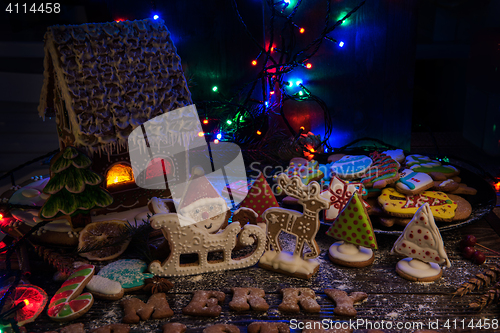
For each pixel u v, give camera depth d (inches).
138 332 59.6
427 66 166.6
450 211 77.2
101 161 78.5
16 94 183.3
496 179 101.5
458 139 146.4
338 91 120.8
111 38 79.1
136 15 129.7
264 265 73.5
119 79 78.2
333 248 76.0
